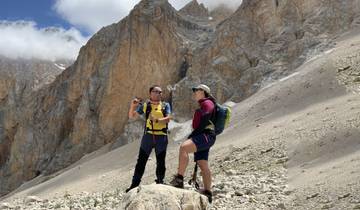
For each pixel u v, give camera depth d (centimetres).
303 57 5278
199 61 6769
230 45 6600
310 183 1387
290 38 6053
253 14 6725
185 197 956
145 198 925
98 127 7531
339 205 1098
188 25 8038
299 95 3634
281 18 6419
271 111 3734
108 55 8044
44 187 5128
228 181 1705
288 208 1205
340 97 3036
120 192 1836
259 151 2356
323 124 2273
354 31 5238
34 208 1614
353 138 1850
